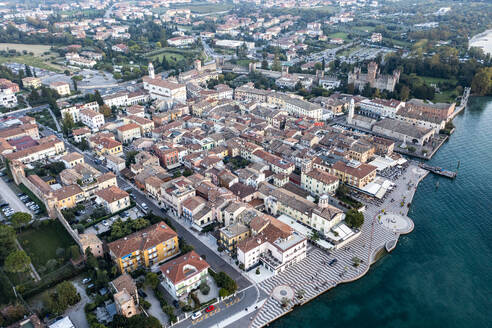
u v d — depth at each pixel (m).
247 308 162.75
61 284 160.75
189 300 162.62
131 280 163.00
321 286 176.75
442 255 199.50
